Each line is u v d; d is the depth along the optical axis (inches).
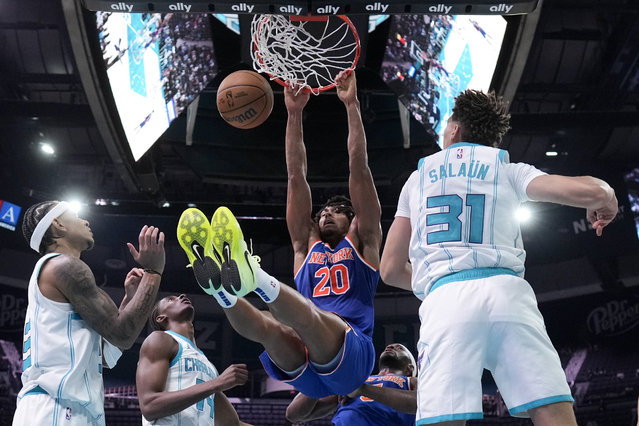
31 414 122.0
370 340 159.6
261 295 134.5
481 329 102.3
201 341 698.2
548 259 705.6
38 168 666.2
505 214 111.7
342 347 148.1
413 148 451.2
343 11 204.4
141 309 132.7
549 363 100.9
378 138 458.3
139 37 298.7
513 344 101.7
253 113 190.7
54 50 555.5
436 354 102.9
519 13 212.4
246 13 206.1
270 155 451.2
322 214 181.8
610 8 509.4
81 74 301.1
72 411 124.7
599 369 681.6
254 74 193.8
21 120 581.0
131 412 653.3
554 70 565.9
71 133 619.5
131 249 138.2
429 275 110.0
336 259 170.7
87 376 128.2
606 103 603.5
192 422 164.1
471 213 111.3
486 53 300.7
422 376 104.4
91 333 131.0
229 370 155.8
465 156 116.6
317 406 200.7
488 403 665.0
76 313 130.0
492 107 123.7
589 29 533.3
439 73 305.9
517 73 302.4
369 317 165.8
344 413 193.8
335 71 252.8
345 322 155.1
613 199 105.7
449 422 101.2
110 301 132.4
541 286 712.4
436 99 318.0
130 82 313.3
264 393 679.7
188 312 182.1
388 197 645.9
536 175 111.0
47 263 131.0
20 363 653.3
